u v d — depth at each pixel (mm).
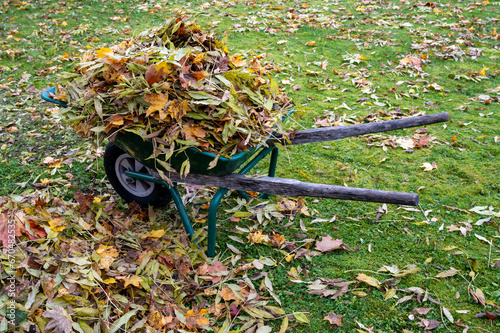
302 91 4848
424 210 3020
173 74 2238
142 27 6812
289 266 2553
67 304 1887
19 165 3500
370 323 2160
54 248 2125
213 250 2471
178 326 2016
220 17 7383
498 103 4520
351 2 8195
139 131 2191
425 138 3867
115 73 2260
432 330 2121
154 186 2797
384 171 3498
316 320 2184
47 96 2416
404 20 7098
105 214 2592
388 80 5094
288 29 6715
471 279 2424
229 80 2469
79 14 7500
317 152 3787
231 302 2273
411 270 2434
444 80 5062
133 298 2090
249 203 3098
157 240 2459
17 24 6941
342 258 2607
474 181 3324
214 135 2197
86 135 2342
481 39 6172
